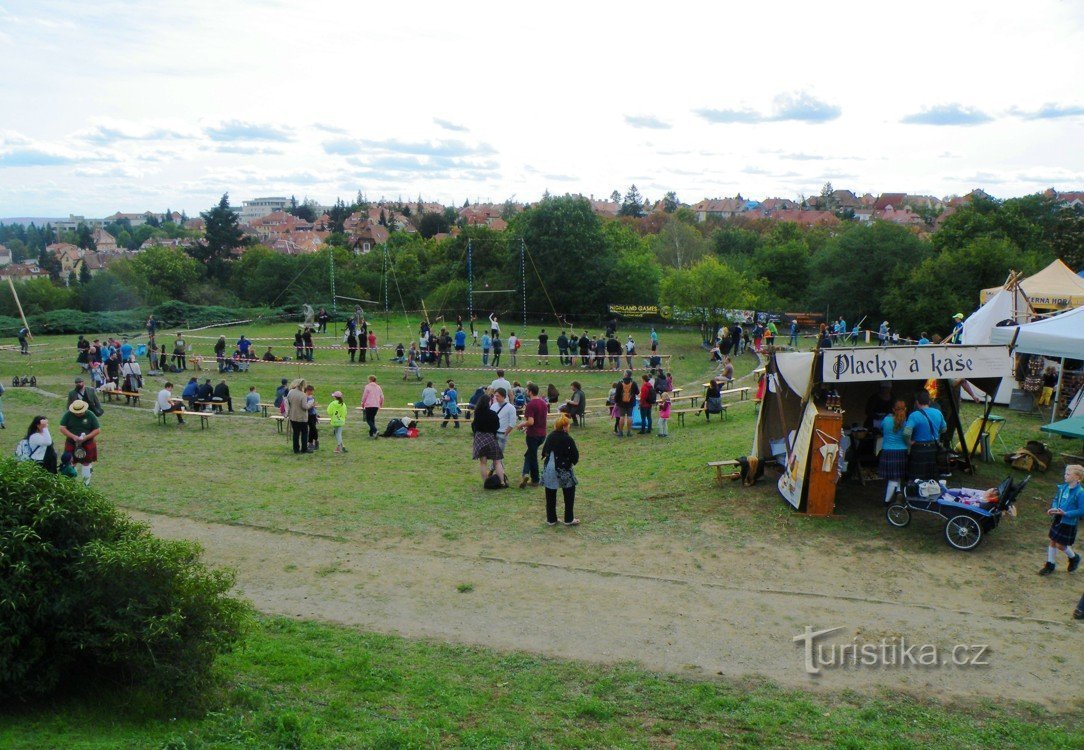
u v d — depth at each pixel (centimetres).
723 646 891
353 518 1348
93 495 735
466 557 1168
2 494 682
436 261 8119
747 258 7606
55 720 640
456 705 745
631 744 689
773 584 1059
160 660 679
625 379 2164
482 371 3512
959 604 991
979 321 2269
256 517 1342
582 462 1842
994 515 1135
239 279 8388
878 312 5788
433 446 2059
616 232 8700
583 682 808
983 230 6431
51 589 669
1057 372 1986
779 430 1502
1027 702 778
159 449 1950
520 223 6588
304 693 754
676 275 5109
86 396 1980
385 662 834
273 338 4556
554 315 6159
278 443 2069
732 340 4288
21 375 3209
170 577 706
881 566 1110
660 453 1859
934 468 1248
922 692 795
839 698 784
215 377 3309
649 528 1288
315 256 7325
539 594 1035
